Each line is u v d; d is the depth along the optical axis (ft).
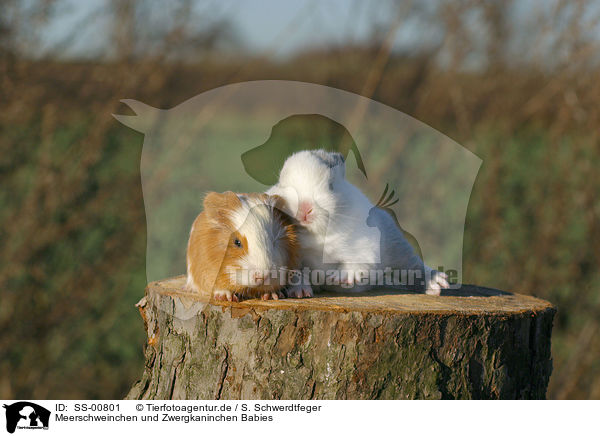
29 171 46.16
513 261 49.67
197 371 25.08
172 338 26.13
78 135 45.55
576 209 49.16
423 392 23.54
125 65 44.24
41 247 46.26
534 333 26.00
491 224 49.88
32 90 44.65
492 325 24.39
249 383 24.11
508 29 48.01
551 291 49.11
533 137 51.47
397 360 23.50
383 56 47.19
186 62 45.37
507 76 49.93
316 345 23.72
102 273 47.09
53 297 46.98
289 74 46.44
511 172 49.88
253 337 24.07
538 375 26.40
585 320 49.14
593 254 49.06
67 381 46.42
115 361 47.16
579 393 47.60
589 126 47.34
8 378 46.29
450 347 23.85
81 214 46.26
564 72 47.62
